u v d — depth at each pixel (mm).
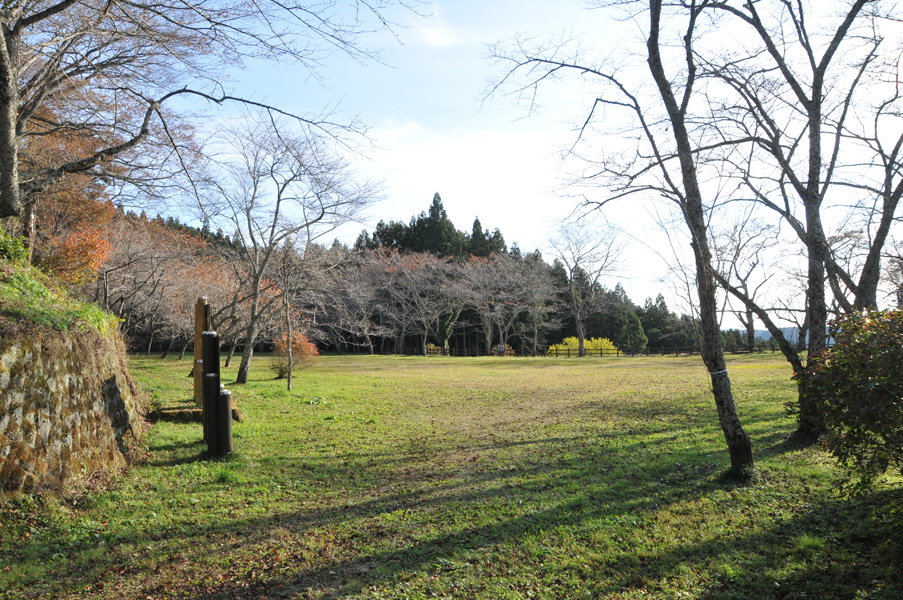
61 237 16922
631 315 57219
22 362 5699
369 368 30562
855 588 3863
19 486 5152
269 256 18312
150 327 32781
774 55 8234
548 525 5398
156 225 28656
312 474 7547
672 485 6570
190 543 4953
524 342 55219
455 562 4590
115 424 7484
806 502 5613
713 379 6734
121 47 9492
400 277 48906
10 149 5844
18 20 6641
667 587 4066
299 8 6008
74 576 4215
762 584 4039
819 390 4480
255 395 15453
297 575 4363
